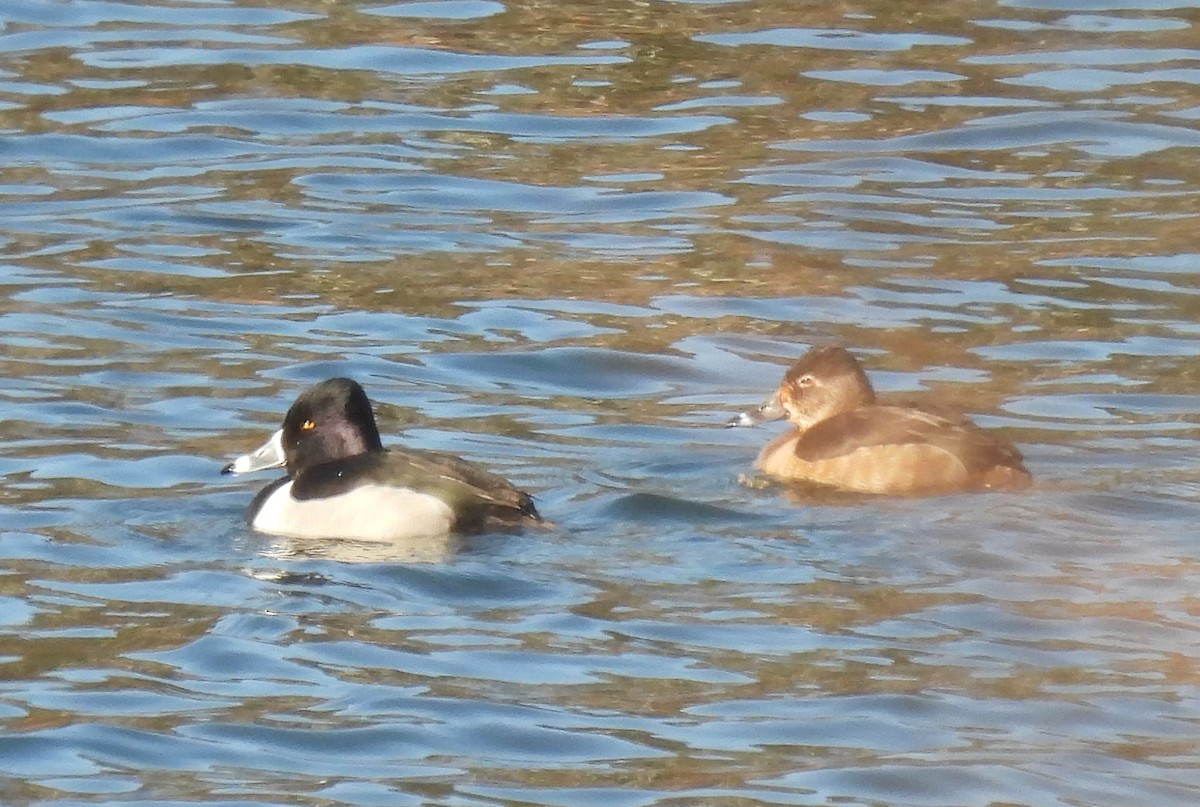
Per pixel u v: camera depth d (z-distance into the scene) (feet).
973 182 72.43
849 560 42.83
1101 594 40.93
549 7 91.71
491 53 86.02
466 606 40.93
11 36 87.61
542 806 33.19
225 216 69.41
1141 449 49.49
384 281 63.62
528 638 39.40
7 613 40.45
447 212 70.18
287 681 37.65
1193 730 35.45
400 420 52.44
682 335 59.26
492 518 44.32
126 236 67.41
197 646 39.06
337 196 71.56
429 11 91.04
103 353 56.85
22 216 69.10
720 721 36.04
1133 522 44.68
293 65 84.58
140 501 46.70
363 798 33.47
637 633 39.52
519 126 78.48
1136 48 86.12
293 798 33.45
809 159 74.74
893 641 38.99
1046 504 45.62
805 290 62.69
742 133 77.41
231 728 35.83
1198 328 58.95
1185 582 41.32
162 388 54.29
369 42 87.45
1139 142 76.02
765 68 84.02
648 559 43.11
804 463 48.06
